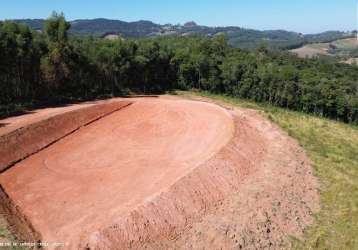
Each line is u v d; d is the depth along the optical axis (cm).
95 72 6662
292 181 3438
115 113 5334
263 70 7631
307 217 2920
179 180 2944
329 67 10950
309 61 11731
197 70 7638
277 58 10512
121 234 2330
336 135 5231
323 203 3158
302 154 4156
